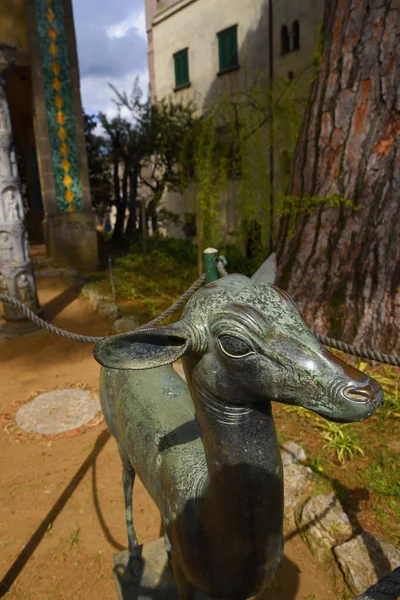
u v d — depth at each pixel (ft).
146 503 10.67
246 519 4.42
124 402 7.13
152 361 4.04
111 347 3.97
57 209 36.47
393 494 10.03
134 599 7.64
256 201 32.94
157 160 48.26
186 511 5.14
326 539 8.61
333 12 16.22
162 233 61.16
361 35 15.16
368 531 9.07
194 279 31.99
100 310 25.39
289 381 3.95
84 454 12.62
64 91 34.94
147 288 30.40
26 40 33.53
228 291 4.29
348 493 10.11
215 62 45.52
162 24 51.98
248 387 4.12
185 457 5.71
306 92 31.01
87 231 37.09
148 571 8.14
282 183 32.60
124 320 23.08
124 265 38.58
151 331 4.02
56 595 8.37
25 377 17.90
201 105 48.37
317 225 16.43
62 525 10.05
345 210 15.85
